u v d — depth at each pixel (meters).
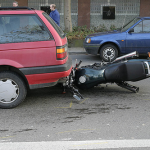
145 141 4.17
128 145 4.04
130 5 19.53
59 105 5.89
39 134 4.43
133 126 4.74
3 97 5.55
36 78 5.53
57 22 12.21
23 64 5.45
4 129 4.64
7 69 5.73
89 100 6.25
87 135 4.39
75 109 5.63
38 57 5.48
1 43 5.40
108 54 11.46
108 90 7.10
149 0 19.44
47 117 5.18
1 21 5.47
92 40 11.42
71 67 6.08
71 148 3.96
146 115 5.27
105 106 5.81
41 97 6.51
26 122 4.94
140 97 6.48
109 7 19.52
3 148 3.97
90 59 12.18
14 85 5.55
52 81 5.66
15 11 5.52
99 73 6.40
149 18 11.31
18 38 5.46
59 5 19.45
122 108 5.68
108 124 4.82
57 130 4.58
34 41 5.47
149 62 6.36
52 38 5.52
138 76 6.25
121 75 6.31
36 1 19.36
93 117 5.17
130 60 6.63
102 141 4.17
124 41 11.34
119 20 19.73
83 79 6.40
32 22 5.53
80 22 19.64
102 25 19.64
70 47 14.88
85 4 19.42
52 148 3.96
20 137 4.32
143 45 11.35
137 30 11.39
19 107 5.77
